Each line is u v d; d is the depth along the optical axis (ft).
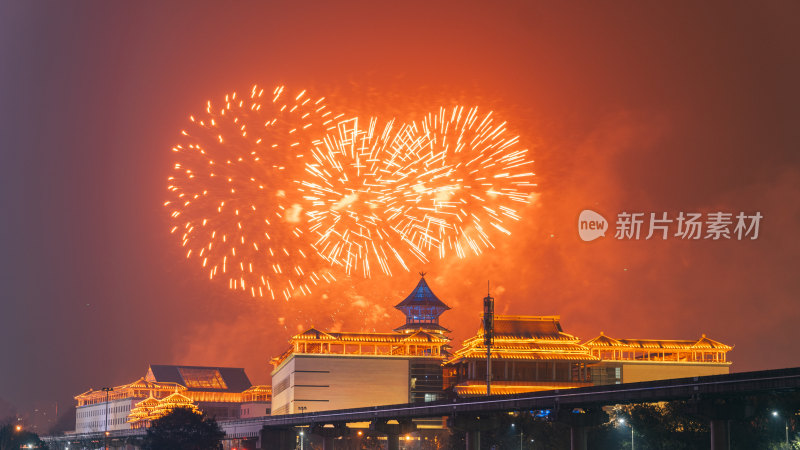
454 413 483.10
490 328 578.25
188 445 653.71
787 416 458.91
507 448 557.33
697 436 488.85
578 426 420.36
